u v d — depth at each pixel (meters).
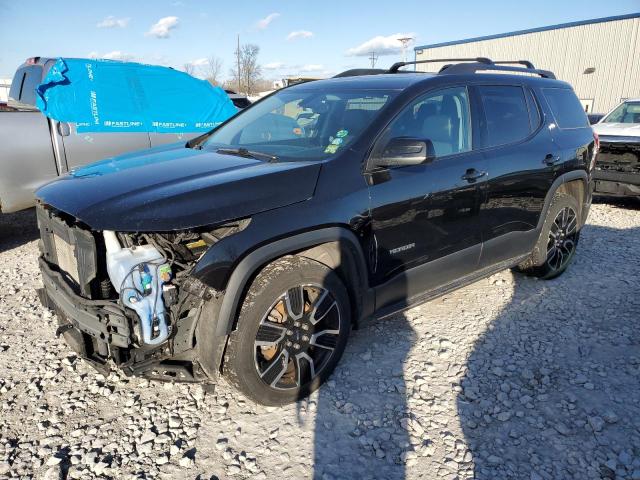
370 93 3.56
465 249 3.76
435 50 32.38
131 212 2.45
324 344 3.02
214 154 3.40
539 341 3.73
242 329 2.63
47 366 3.38
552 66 26.86
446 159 3.54
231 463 2.52
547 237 4.59
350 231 2.97
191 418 2.85
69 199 2.70
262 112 4.05
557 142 4.50
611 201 9.06
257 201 2.66
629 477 2.45
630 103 9.38
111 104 6.51
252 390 2.76
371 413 2.90
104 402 3.01
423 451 2.61
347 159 3.04
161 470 2.47
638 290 4.68
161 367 2.67
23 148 5.81
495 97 4.05
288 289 2.75
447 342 3.65
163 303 2.59
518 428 2.79
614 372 3.34
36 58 6.62
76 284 2.78
